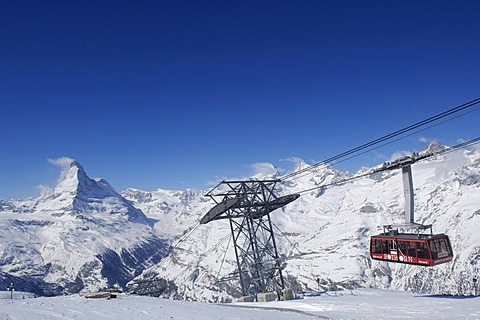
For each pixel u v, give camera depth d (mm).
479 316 34812
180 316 34344
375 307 46562
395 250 51531
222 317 34750
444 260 48094
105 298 46094
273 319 34688
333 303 52812
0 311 33156
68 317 31438
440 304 45656
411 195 50438
